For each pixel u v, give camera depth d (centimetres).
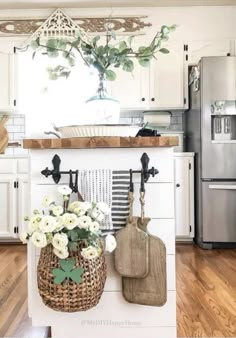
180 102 355
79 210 125
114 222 136
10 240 338
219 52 361
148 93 354
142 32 365
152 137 136
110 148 139
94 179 136
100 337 142
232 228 316
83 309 126
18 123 381
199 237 325
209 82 315
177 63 355
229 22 364
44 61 381
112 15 362
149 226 140
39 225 123
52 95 387
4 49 358
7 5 354
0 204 333
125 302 140
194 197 334
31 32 362
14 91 356
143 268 133
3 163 332
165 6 363
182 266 259
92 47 150
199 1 354
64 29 362
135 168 139
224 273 241
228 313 173
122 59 150
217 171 316
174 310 140
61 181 141
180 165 332
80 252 125
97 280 127
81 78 386
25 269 251
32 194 141
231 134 322
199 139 323
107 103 151
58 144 137
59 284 123
